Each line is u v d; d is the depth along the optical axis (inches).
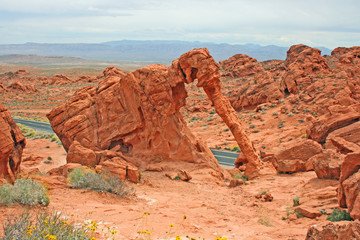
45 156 1712.6
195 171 1162.6
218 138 2544.3
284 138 2080.5
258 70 5073.8
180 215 564.7
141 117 1258.0
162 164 1206.3
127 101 1282.0
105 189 675.4
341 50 5457.7
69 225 347.9
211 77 1131.9
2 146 684.7
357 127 1309.1
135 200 674.2
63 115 1347.2
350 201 538.3
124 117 1280.8
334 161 889.5
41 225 331.9
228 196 875.4
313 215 600.7
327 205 650.8
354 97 2485.2
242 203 782.5
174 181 1042.7
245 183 1098.1
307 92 2753.4
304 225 557.9
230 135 2576.3
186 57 1154.0
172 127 1240.8
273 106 2864.2
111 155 1195.3
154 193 819.4
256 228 538.3
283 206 731.4
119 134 1274.6
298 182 992.2
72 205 530.0
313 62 3442.4
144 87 1237.1
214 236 455.8
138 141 1274.6
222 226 530.6
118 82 1349.7
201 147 1272.1
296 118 2461.9
